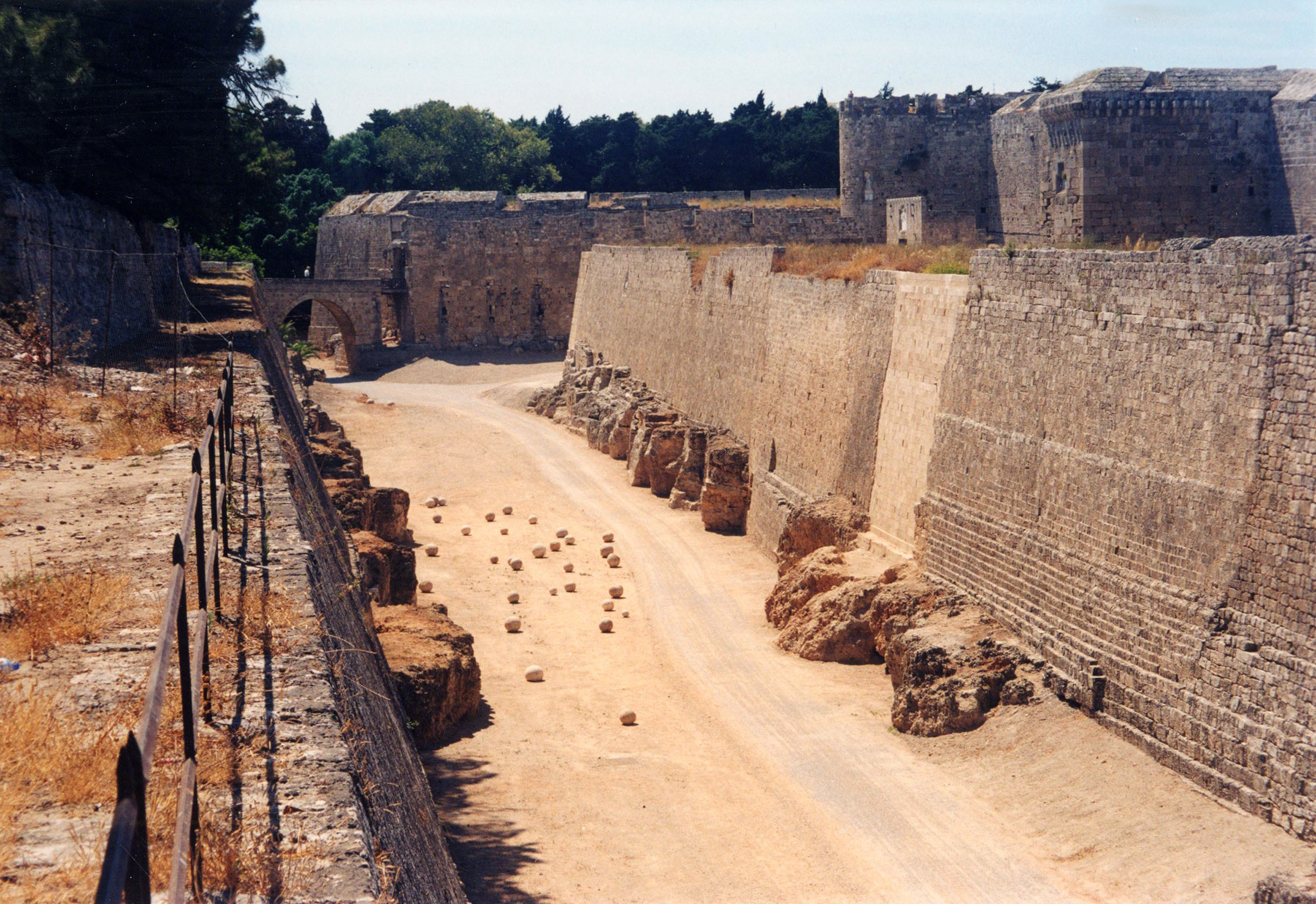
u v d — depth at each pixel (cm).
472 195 11806
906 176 8106
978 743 2680
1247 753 2106
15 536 1609
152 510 1778
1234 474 2242
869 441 4059
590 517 5900
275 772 985
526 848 2275
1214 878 1916
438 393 9638
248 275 8862
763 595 4412
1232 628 2214
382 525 4788
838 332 4488
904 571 3572
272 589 1419
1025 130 7144
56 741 952
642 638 3953
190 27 4600
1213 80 5769
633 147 15388
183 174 4991
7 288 3184
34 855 805
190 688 809
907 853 2222
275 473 2117
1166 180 5762
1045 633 2816
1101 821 2203
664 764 2788
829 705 3150
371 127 16575
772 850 2277
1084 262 2780
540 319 11188
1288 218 5606
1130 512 2536
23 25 3791
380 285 11050
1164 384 2470
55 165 4053
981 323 3281
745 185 14662
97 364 3403
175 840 671
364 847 891
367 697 1472
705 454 6031
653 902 2045
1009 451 3059
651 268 7538
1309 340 2097
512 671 3575
